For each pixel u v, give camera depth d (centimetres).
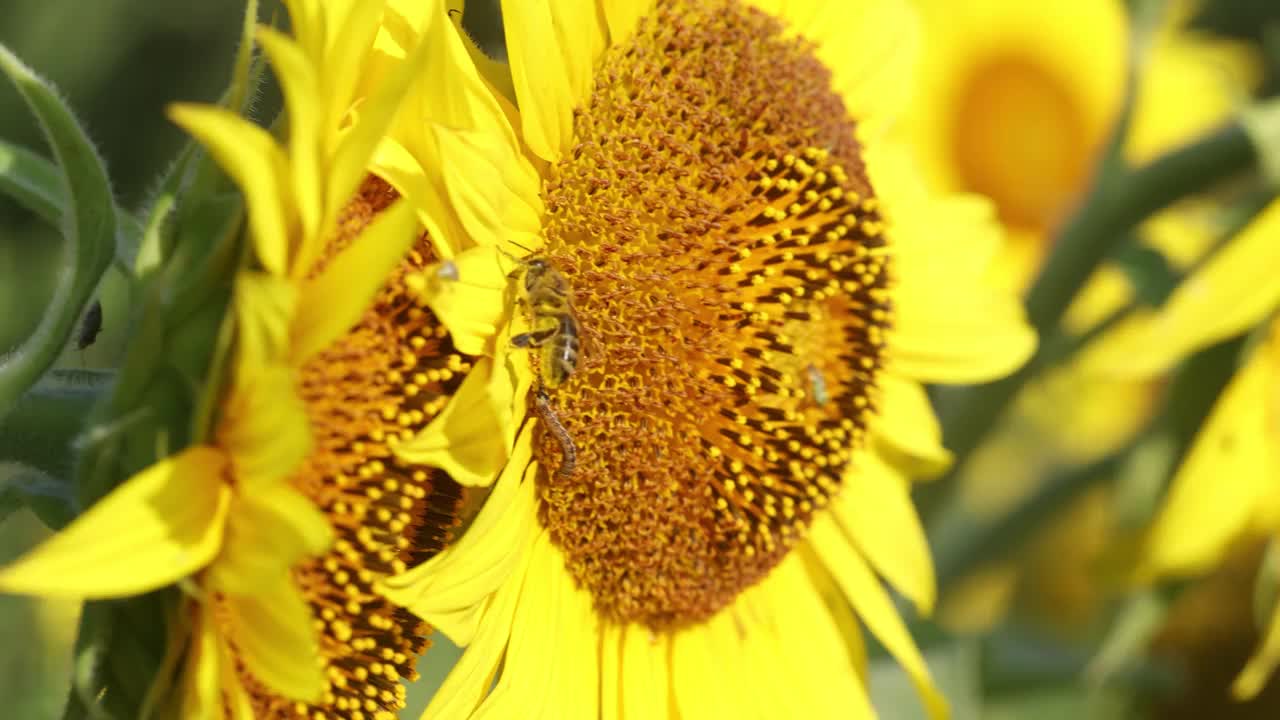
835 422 40
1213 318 45
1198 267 46
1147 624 47
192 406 33
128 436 33
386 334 35
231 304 33
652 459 38
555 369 36
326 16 34
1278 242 45
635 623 39
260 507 33
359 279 33
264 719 34
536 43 36
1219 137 47
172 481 33
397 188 35
